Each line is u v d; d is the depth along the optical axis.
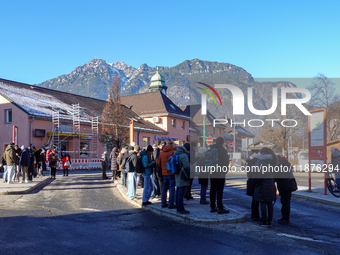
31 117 26.09
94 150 32.16
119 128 32.47
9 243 5.13
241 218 7.12
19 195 10.99
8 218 7.01
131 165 9.95
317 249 5.20
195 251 5.00
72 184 15.11
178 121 47.50
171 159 7.64
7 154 14.02
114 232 6.11
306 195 10.82
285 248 5.23
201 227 6.59
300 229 6.53
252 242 5.55
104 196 11.03
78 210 8.30
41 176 19.39
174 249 5.09
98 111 37.62
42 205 8.94
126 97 50.66
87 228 6.38
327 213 8.24
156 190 10.40
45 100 31.81
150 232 6.15
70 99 36.78
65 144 29.70
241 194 11.66
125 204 9.44
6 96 27.00
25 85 33.72
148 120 45.66
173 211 7.74
